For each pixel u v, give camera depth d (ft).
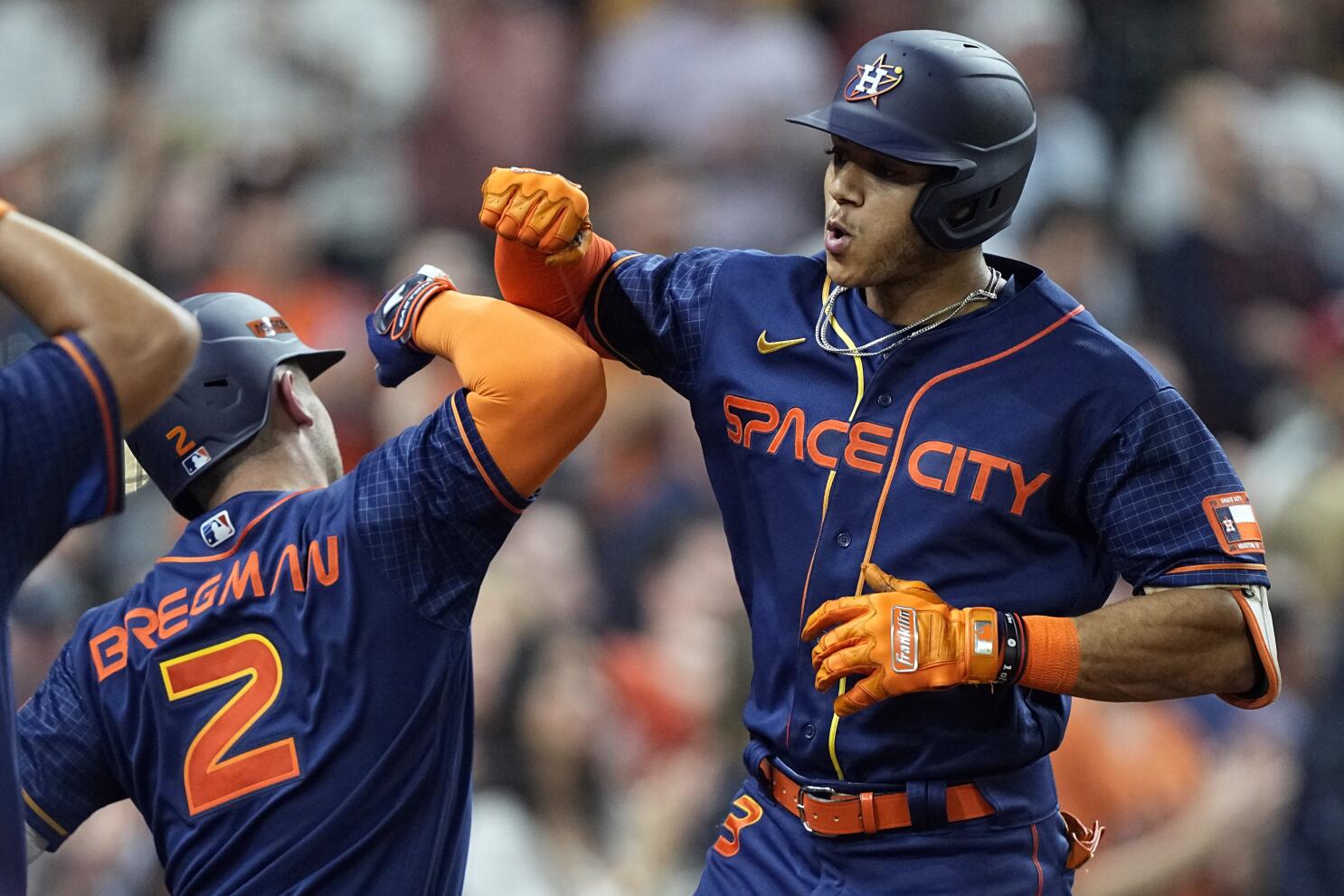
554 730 72.90
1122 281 115.44
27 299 34.40
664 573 90.68
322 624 39.88
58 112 107.14
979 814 38.81
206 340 42.06
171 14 112.16
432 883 41.19
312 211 107.04
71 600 77.15
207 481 42.47
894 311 39.42
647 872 72.49
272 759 39.78
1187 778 78.07
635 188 111.24
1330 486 94.48
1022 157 38.06
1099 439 37.83
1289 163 121.70
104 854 70.44
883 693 36.58
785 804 40.11
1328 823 73.82
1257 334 116.47
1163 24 126.93
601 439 98.63
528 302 41.78
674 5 120.98
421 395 95.14
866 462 38.58
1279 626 85.92
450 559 40.01
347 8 112.78
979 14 124.16
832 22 125.70
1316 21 132.57
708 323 40.98
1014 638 36.58
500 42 117.70
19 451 33.53
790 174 118.21
